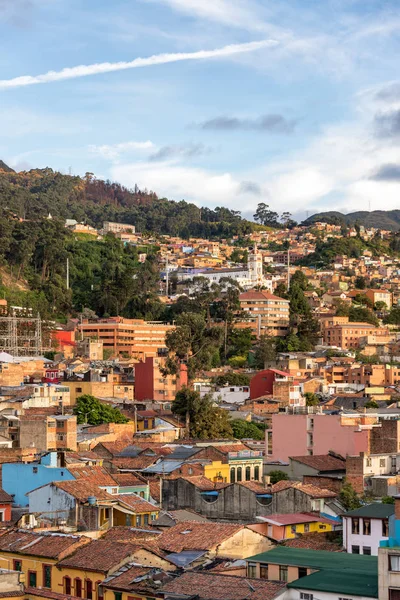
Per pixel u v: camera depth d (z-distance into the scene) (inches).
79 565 3991.1
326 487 6043.3
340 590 3329.2
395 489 5782.5
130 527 4682.6
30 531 4475.9
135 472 6624.0
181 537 4276.6
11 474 5708.7
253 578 3612.2
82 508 4928.6
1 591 3806.6
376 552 4397.1
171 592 3599.9
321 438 7185.0
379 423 7357.3
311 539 4746.6
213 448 7007.9
